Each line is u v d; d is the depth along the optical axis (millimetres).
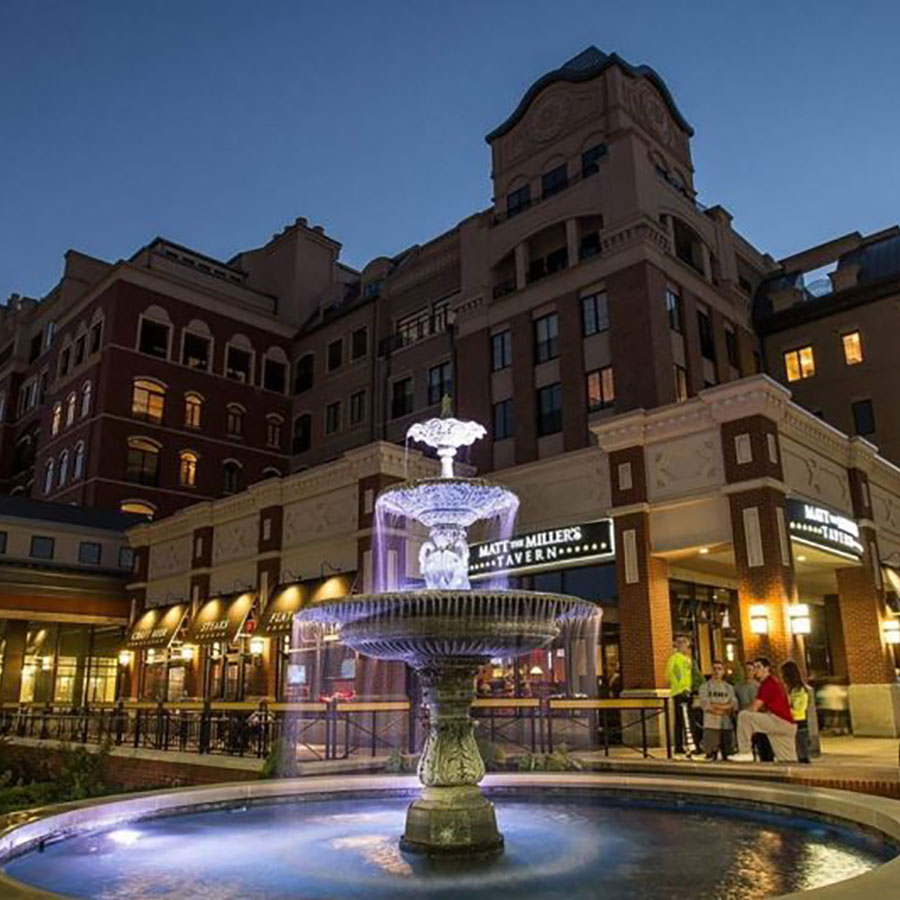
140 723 22219
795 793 7672
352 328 41062
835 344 32062
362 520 23141
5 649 31609
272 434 43344
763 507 17391
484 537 23125
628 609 19078
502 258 31844
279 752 14102
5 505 32625
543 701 15625
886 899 3379
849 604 21312
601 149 30906
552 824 7930
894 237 33844
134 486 38094
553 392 28844
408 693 19797
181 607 29422
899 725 20250
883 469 23094
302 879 5941
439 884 5773
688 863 6176
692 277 29672
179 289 41750
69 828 7094
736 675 16797
